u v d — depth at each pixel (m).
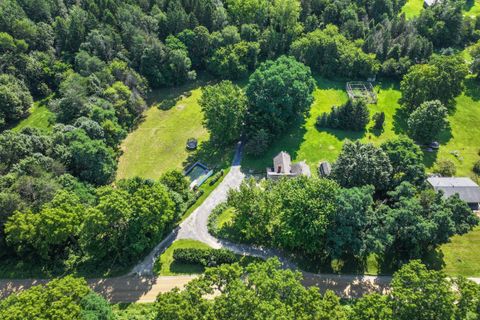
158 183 75.69
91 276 70.25
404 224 66.75
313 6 139.50
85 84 99.94
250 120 98.94
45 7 120.19
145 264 72.44
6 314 48.38
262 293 51.59
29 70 110.38
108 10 117.38
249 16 131.12
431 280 51.53
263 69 105.12
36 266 71.31
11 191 70.38
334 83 123.75
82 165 83.75
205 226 80.25
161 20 125.62
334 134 104.00
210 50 127.00
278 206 71.88
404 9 159.00
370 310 49.66
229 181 90.94
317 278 69.75
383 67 121.94
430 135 96.12
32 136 82.19
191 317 48.75
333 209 65.38
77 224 68.06
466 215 67.94
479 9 157.12
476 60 121.94
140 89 113.69
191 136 105.31
